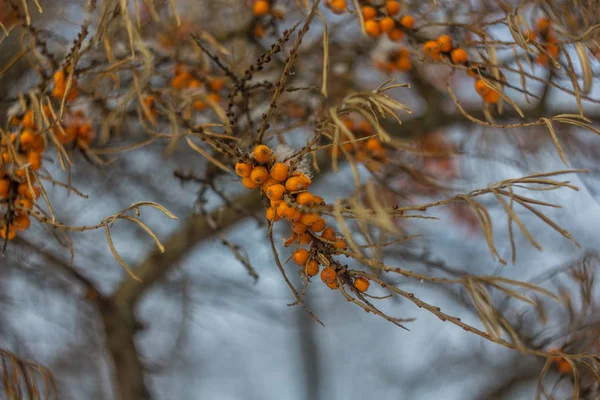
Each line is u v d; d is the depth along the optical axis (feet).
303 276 2.43
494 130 3.64
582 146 3.68
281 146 2.46
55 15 3.03
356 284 2.40
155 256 3.81
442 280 2.36
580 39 2.57
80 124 2.79
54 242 3.82
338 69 3.26
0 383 2.98
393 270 2.37
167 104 2.68
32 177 2.62
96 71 2.69
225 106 3.05
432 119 3.51
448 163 3.76
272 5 3.07
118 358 3.72
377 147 2.96
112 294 3.89
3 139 2.64
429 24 2.71
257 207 3.68
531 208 2.35
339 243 2.40
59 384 4.34
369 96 2.45
